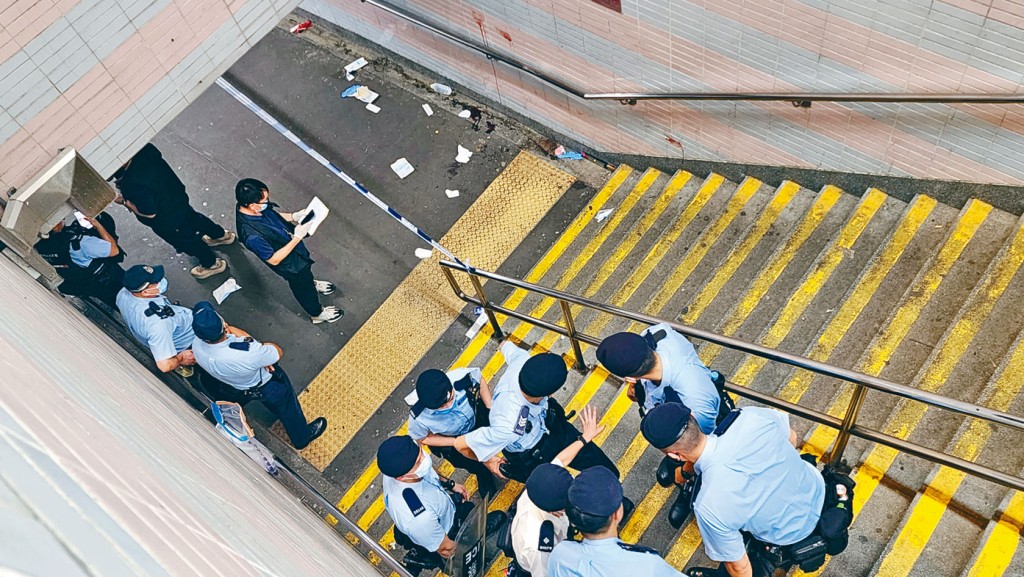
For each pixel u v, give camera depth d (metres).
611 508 2.96
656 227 6.86
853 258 5.42
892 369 4.62
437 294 7.33
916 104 4.79
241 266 7.83
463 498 4.70
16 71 4.70
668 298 6.16
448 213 7.90
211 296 7.69
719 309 5.81
